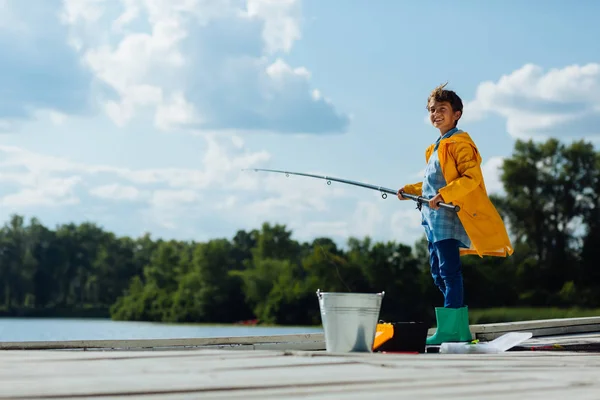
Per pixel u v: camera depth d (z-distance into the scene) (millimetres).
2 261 97625
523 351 4961
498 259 50594
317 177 6539
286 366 2631
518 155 54219
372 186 6055
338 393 2021
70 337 37781
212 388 2031
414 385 2219
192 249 79812
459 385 2254
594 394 2096
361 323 4148
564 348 5426
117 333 44594
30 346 4938
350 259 53312
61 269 100812
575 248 52906
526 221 53500
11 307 97375
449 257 5230
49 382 2096
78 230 102875
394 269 51969
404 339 4605
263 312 64125
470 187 5102
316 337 5840
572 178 53281
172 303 75062
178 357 2910
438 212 5277
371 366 2750
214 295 70188
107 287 101812
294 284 61438
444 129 5504
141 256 103938
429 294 51031
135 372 2365
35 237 100062
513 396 2027
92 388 1987
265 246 70500
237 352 3158
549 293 50812
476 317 38312
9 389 1945
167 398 1857
